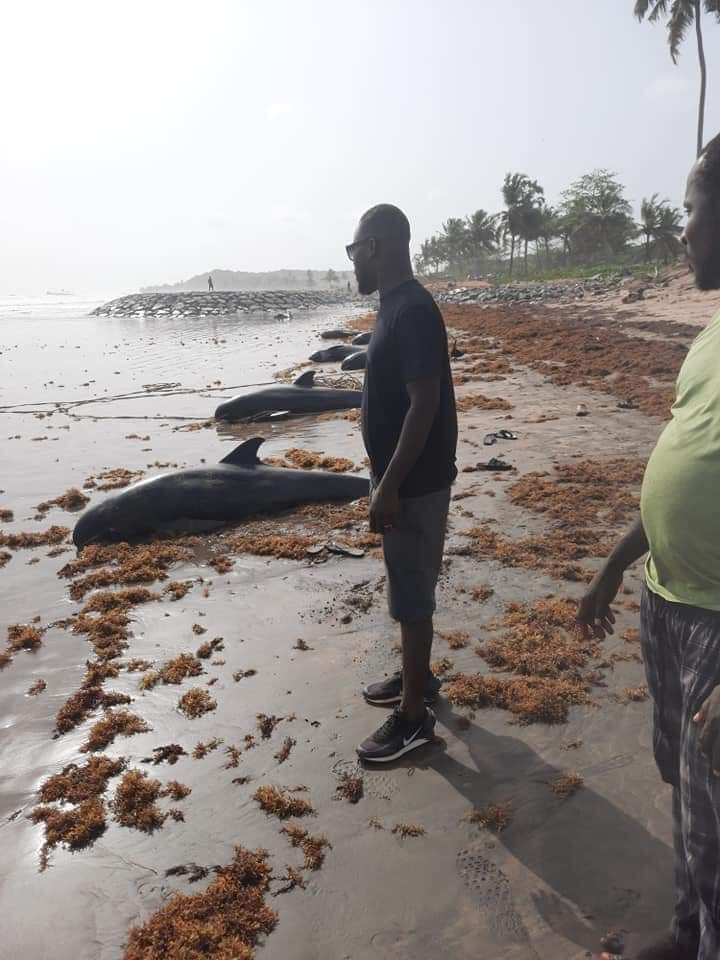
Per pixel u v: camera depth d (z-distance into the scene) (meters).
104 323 52.28
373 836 2.83
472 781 3.11
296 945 2.37
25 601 5.40
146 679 4.07
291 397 12.57
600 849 2.69
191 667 4.19
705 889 1.78
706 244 1.81
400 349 3.07
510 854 2.70
